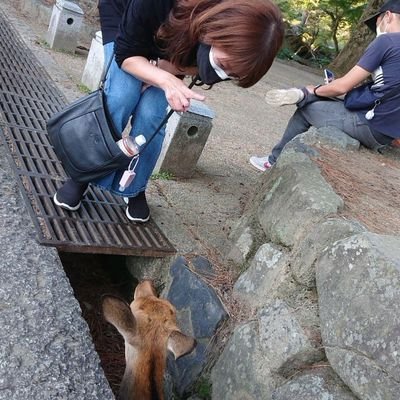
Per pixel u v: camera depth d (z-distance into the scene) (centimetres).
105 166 282
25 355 213
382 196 326
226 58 220
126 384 237
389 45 383
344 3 1778
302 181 293
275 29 220
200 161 485
